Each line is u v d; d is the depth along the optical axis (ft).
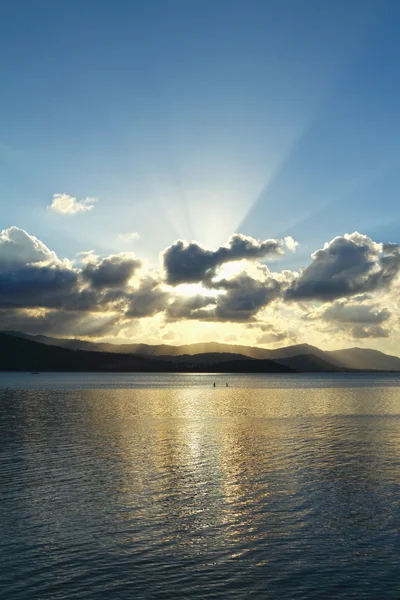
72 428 230.27
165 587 69.56
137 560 77.92
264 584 70.64
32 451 166.40
